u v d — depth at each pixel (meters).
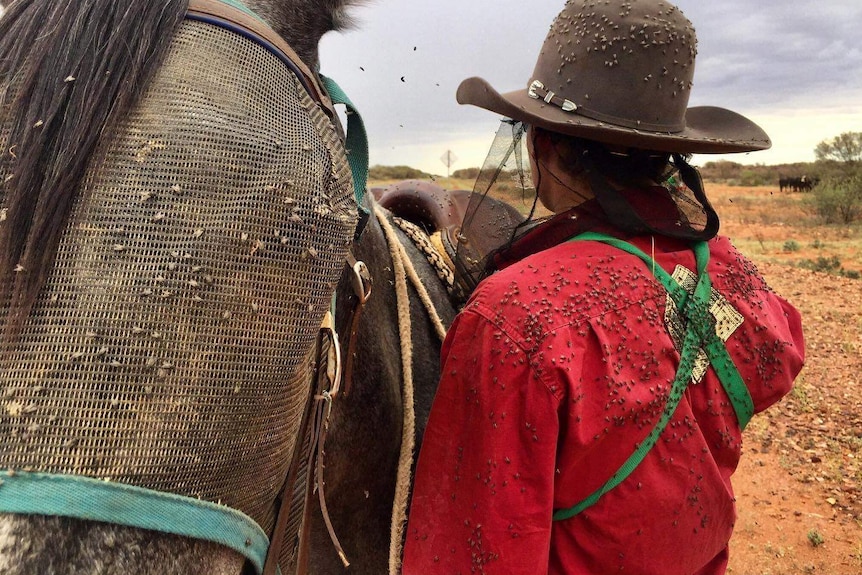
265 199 0.96
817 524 4.82
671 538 1.27
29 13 1.04
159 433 0.85
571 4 1.46
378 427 1.80
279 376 0.98
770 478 5.46
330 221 1.03
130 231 0.88
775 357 1.39
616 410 1.20
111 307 0.84
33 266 0.83
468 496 1.26
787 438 6.09
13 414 0.79
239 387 0.93
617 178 1.41
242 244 0.93
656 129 1.40
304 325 1.01
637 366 1.24
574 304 1.24
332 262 1.04
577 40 1.40
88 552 0.79
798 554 4.50
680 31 1.40
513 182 1.73
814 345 8.59
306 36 1.43
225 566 0.96
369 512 1.90
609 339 1.23
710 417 1.32
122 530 0.82
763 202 31.94
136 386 0.84
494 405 1.22
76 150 0.88
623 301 1.26
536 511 1.18
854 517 4.87
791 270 13.94
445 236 2.47
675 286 1.32
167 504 0.85
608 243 1.35
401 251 2.00
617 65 1.36
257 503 1.04
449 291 2.31
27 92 0.94
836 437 6.04
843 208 24.33
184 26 1.08
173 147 0.93
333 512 1.79
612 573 1.28
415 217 2.80
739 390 1.34
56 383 0.81
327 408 1.28
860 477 5.35
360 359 1.73
